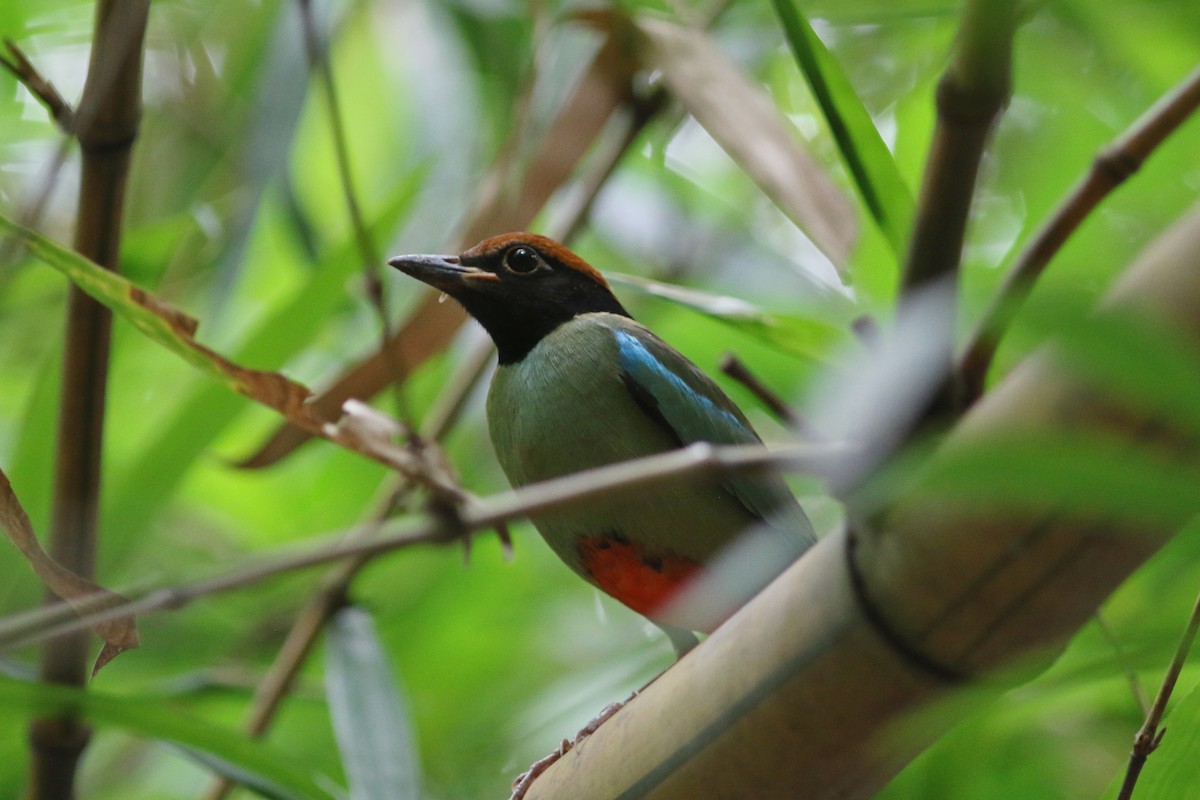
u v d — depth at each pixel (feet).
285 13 29.01
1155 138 12.16
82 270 17.63
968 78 12.04
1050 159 30.86
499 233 28.81
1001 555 11.94
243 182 30.55
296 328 27.45
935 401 11.84
